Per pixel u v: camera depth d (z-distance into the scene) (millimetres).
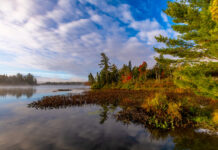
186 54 7527
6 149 4383
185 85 7207
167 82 30906
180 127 6168
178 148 4258
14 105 13742
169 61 8180
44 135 5555
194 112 8102
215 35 5469
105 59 50250
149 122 6648
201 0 6895
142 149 4305
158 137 5188
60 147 4500
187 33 7023
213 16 5332
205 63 6449
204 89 5934
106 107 11930
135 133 5660
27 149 4363
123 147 4445
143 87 30953
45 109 11258
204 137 4980
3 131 6055
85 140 5031
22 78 165250
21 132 5926
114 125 6770
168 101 8617
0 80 140875
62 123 7223
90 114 9289
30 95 26250
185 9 7324
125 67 57688
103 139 5121
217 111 7914
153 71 41656
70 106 12539
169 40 7668
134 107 10172
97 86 47188
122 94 20969
